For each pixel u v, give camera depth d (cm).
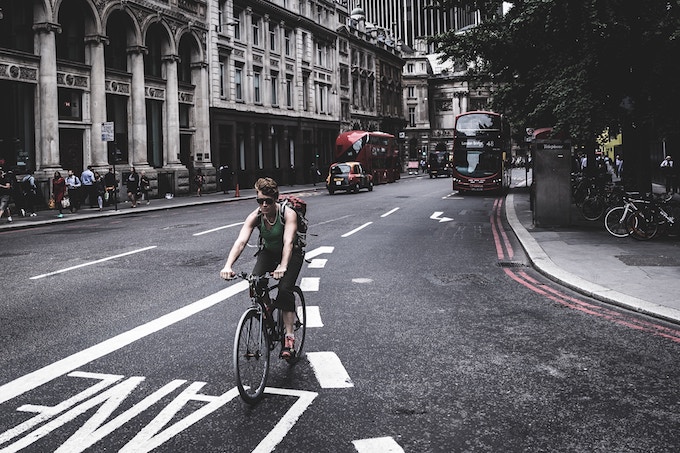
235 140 4284
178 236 1653
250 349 490
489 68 2102
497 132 3559
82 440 423
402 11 14162
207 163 3928
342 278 1046
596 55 1550
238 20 4325
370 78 7206
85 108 2986
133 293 928
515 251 1362
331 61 5944
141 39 3312
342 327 725
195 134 3894
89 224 2086
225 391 518
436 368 575
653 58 1519
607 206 1852
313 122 5469
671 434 430
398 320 758
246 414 468
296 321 588
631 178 1898
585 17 1464
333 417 462
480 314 788
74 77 2902
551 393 510
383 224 1938
